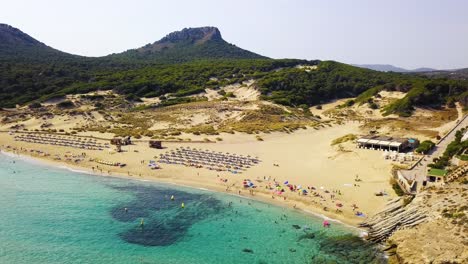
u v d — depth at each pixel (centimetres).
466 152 7619
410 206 5447
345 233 5341
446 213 4922
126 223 5738
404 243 4766
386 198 6250
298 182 7319
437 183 6162
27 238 5156
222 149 9944
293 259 4728
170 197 6806
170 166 8456
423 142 9375
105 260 4669
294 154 9544
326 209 6094
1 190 7006
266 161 8831
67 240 5150
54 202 6494
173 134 11462
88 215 5988
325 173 7781
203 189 7194
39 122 12875
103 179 7769
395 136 11031
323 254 4825
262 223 5734
